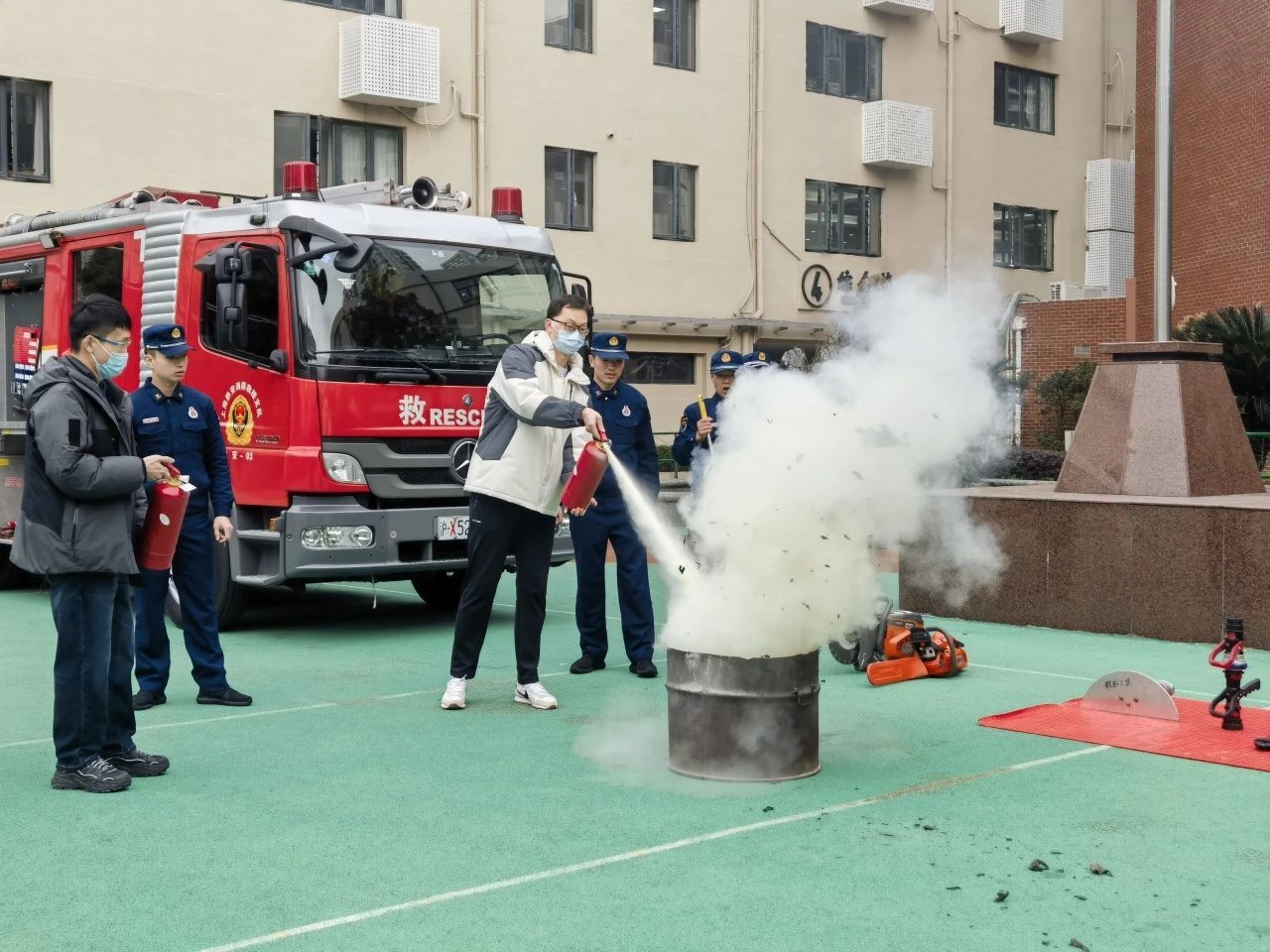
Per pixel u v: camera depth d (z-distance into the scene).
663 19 24.88
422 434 9.60
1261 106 21.83
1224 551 9.12
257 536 9.52
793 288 26.86
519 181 22.91
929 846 4.76
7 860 4.64
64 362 5.37
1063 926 4.02
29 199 17.84
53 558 5.31
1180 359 10.17
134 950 3.85
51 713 7.11
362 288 9.55
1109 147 32.25
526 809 5.23
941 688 7.71
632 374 24.97
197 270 9.94
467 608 7.14
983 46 29.80
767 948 3.86
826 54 27.28
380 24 20.61
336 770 5.86
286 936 3.94
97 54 18.36
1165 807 5.25
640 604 8.14
